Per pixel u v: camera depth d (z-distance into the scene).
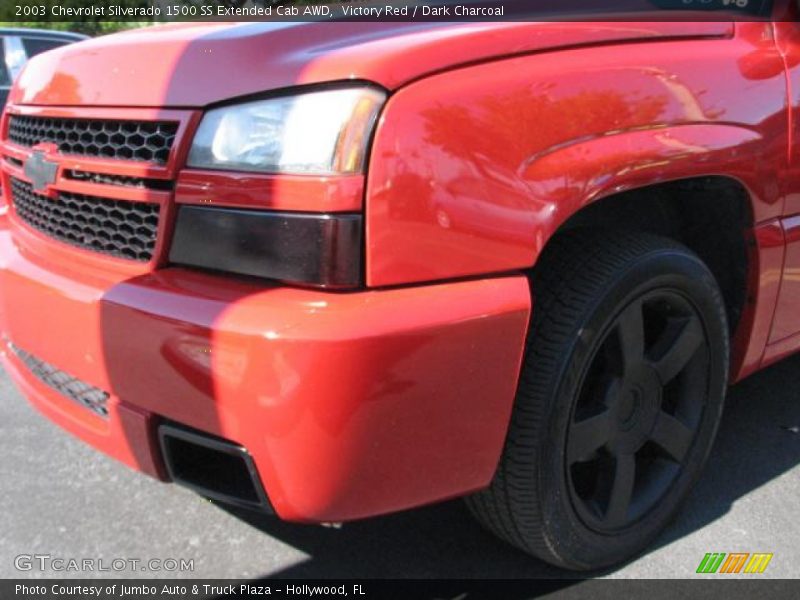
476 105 1.70
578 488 2.24
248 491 1.79
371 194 1.59
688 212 2.46
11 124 2.45
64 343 1.95
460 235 1.68
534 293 1.97
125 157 1.91
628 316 2.05
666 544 2.40
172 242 1.81
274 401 1.57
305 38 1.88
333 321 1.56
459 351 1.68
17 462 2.81
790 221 2.45
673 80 2.04
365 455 1.64
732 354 2.52
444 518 2.52
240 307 1.63
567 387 1.93
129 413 1.83
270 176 1.66
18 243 2.30
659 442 2.28
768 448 2.93
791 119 2.35
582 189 1.83
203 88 1.79
